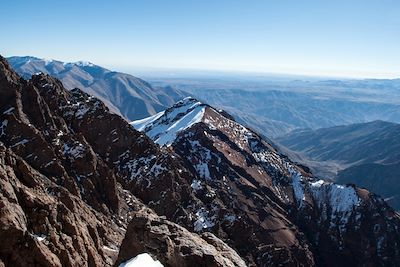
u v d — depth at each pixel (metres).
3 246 49.41
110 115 142.00
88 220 78.44
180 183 144.75
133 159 140.12
